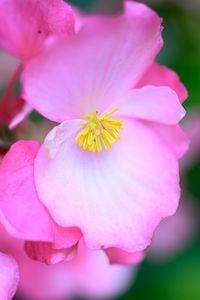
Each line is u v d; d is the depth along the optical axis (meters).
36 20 0.15
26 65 0.15
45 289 0.22
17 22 0.15
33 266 0.22
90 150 0.16
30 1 0.15
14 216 0.14
